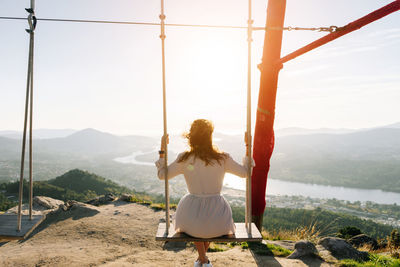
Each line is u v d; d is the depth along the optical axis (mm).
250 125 2451
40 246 5816
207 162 2230
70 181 111375
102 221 7301
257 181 5109
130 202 9461
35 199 9883
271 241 5824
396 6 2666
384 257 4352
